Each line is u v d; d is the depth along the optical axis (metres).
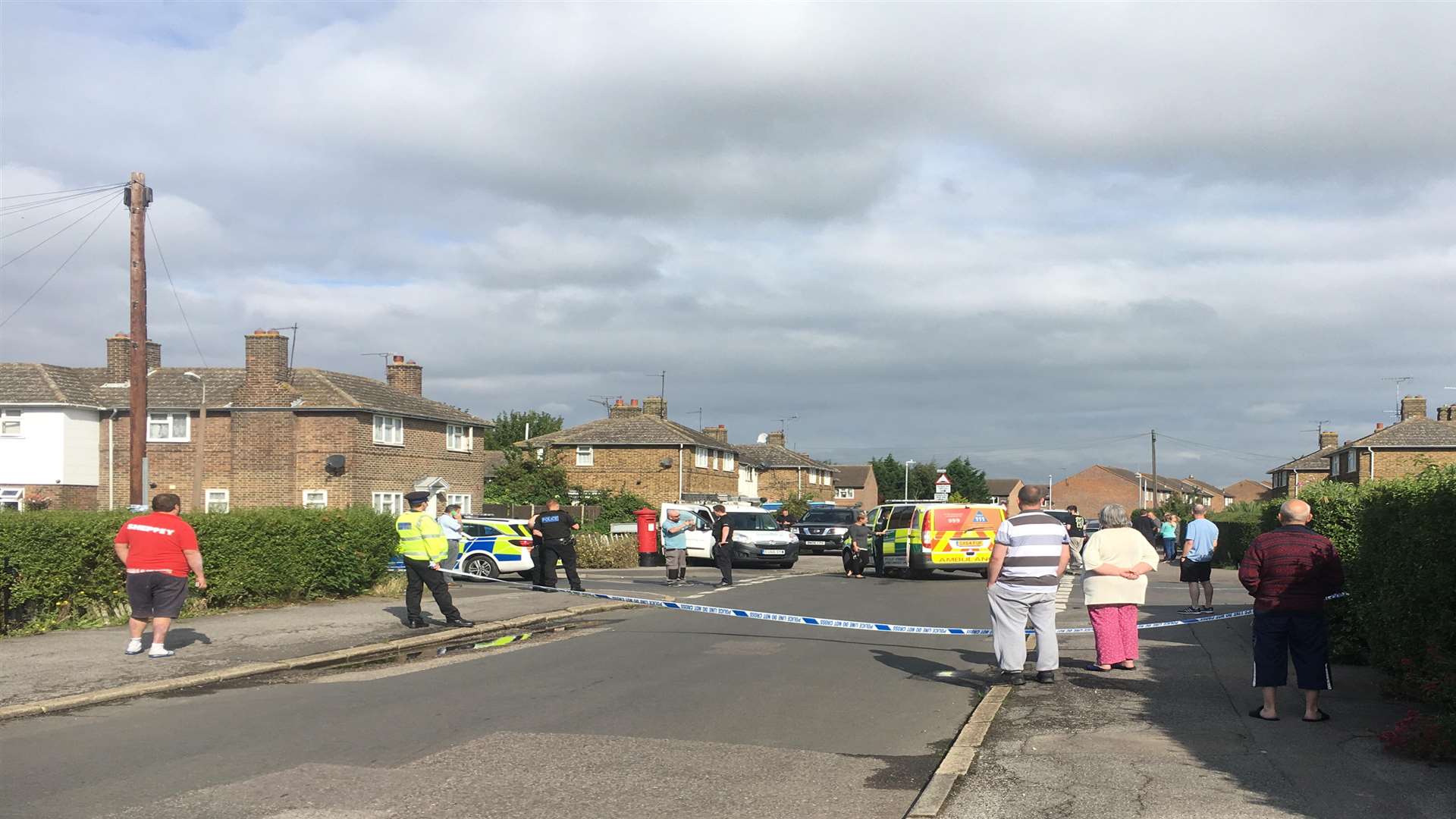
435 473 46.94
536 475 51.09
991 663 11.84
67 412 42.16
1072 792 6.33
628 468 58.84
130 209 22.44
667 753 7.52
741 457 74.25
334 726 8.42
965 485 105.12
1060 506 120.12
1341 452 58.34
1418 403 56.19
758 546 32.38
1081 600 20.12
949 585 24.55
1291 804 6.02
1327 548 8.22
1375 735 7.75
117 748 7.70
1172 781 6.54
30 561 13.59
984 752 7.34
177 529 11.90
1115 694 9.52
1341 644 11.17
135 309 22.38
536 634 14.85
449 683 10.44
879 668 11.43
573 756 7.41
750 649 12.93
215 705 9.37
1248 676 10.42
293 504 41.25
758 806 6.23
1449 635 7.88
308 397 41.72
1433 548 7.88
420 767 7.09
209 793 6.46
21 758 7.39
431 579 14.85
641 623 16.09
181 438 42.25
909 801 6.37
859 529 29.00
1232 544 40.00
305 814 6.04
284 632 13.96
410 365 48.34
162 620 11.76
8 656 11.76
